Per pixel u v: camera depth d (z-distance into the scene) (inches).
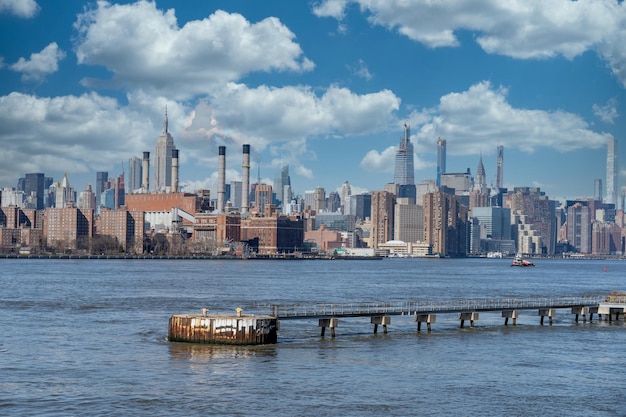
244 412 2810.0
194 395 3014.3
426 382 3299.7
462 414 2834.6
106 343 4128.9
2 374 3346.5
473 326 5088.6
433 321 4813.0
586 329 5044.3
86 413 2773.1
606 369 3624.5
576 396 3097.9
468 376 3427.7
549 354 4013.3
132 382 3206.2
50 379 3255.4
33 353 3826.3
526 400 3029.0
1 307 6181.1
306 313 4542.3
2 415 2738.7
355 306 4753.9
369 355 3878.0
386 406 2915.8
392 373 3462.1
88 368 3462.1
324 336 4473.4
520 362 3774.6
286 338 4362.7
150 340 4232.3
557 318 5743.1
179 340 4028.1
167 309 6176.2
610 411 2901.1
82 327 4832.7
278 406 2891.2
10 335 4451.3
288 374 3385.8
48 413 2765.7
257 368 3489.2
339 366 3582.7
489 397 3065.9
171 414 2775.6
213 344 3966.5
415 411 2859.3
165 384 3174.2
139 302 6879.9
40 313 5723.4
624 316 5590.6
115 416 2746.1
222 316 4069.9
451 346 4220.0
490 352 4047.7
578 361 3821.4
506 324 5201.8
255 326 3986.2
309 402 2947.8
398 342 4330.7
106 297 7431.1
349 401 2972.4
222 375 3341.5
